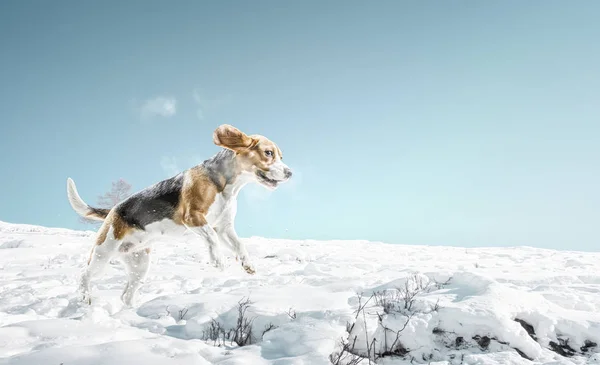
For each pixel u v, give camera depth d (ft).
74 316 3.49
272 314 3.13
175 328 3.13
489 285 3.48
